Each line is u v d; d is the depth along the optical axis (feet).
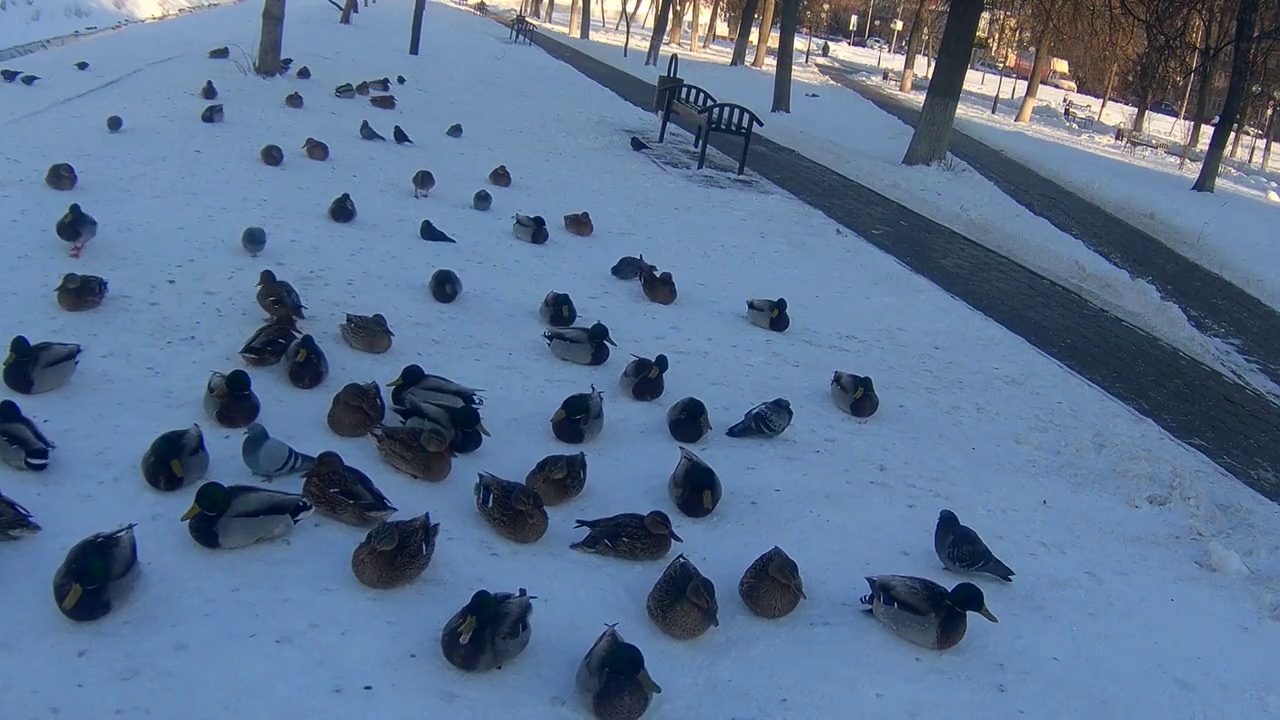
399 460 21.38
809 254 48.21
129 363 24.80
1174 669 19.04
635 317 34.78
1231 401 38.14
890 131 102.53
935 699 17.10
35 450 19.25
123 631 15.66
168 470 19.29
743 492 23.45
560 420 24.30
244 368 25.41
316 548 18.62
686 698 16.24
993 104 143.54
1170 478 28.17
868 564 21.13
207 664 15.19
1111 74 143.74
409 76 86.43
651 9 251.60
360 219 40.63
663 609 17.60
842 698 16.75
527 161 58.80
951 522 21.03
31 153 42.45
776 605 18.54
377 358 27.45
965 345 38.58
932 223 60.18
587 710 15.61
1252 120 149.79
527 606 16.58
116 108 54.44
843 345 35.86
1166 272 59.31
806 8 226.38
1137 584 22.12
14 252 30.71
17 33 98.68
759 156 73.41
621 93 100.07
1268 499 29.01
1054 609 20.52
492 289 35.09
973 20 75.51
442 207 45.09
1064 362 38.93
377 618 16.92
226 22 113.50
